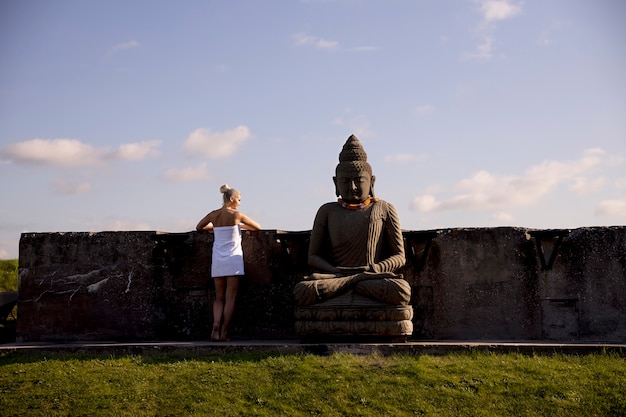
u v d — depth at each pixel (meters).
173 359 10.01
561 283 11.60
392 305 10.39
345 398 8.71
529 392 8.81
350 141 11.78
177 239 12.05
